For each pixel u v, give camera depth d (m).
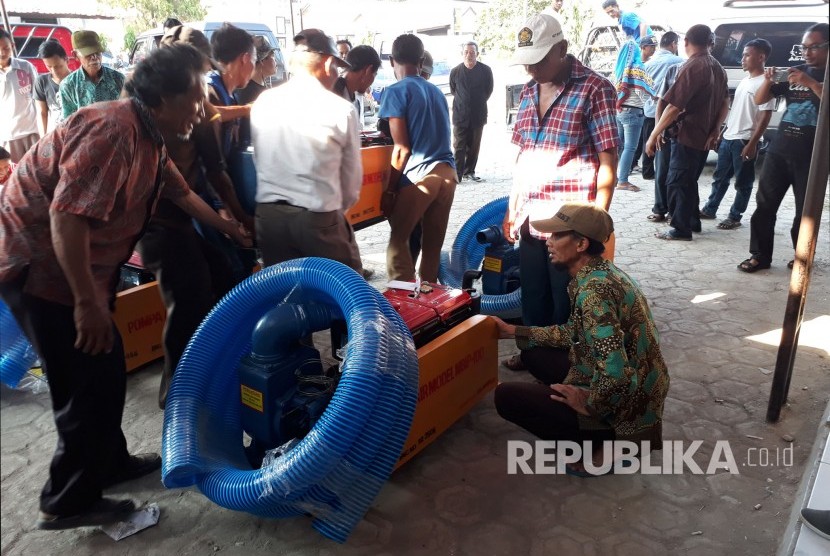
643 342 2.24
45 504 2.11
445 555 2.09
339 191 2.68
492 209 4.34
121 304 3.21
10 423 1.99
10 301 1.87
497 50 23.08
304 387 2.23
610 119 2.71
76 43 4.48
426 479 2.48
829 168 2.43
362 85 3.96
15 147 6.23
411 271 3.92
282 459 1.93
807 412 2.85
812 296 4.22
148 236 2.59
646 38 7.21
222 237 3.21
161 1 23.14
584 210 2.26
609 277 2.22
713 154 9.98
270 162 2.63
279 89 2.61
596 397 2.17
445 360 2.56
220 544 2.16
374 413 1.95
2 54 5.96
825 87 2.36
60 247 1.73
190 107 1.97
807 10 8.09
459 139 8.25
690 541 2.12
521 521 2.24
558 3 9.79
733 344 3.55
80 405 2.00
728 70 8.65
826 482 2.25
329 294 2.24
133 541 2.18
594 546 2.11
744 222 6.21
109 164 1.74
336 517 1.97
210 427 2.31
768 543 2.09
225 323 2.38
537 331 2.69
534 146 2.94
